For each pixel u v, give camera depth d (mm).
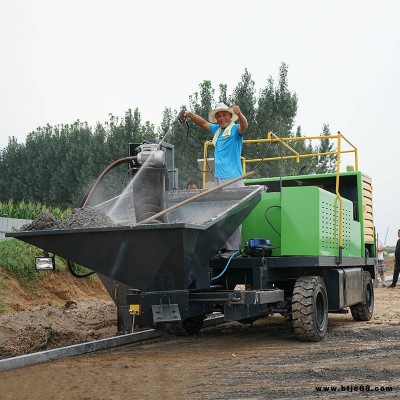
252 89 27484
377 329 9992
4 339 8172
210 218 7871
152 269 7219
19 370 6785
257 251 8562
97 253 7117
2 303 11562
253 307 8359
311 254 8625
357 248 10719
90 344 8047
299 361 7199
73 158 38375
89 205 8266
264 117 26844
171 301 7535
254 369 6758
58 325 9344
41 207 20875
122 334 9172
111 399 5535
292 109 27688
